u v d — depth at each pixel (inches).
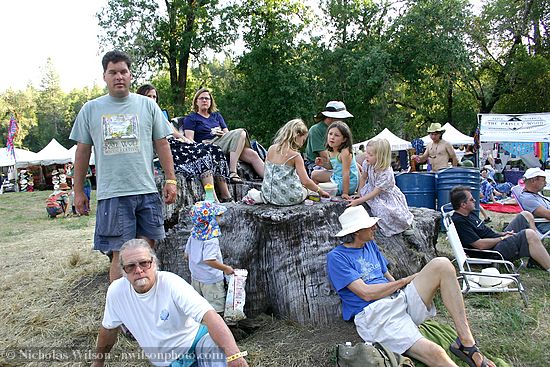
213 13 960.9
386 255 199.9
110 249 158.4
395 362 135.5
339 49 978.1
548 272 240.4
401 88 1095.6
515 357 157.0
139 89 238.1
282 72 936.9
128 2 935.0
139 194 159.6
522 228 264.2
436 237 253.6
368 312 150.8
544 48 1038.4
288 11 1009.5
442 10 934.4
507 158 802.2
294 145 191.8
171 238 201.3
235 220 191.5
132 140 158.6
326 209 189.2
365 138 1015.6
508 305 194.5
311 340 166.4
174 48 973.2
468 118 1185.4
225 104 994.1
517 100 1049.5
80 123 159.0
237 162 258.4
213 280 168.1
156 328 119.4
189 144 233.8
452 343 149.8
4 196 967.0
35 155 1291.8
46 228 459.5
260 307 185.5
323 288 179.5
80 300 206.7
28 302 209.8
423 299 147.5
